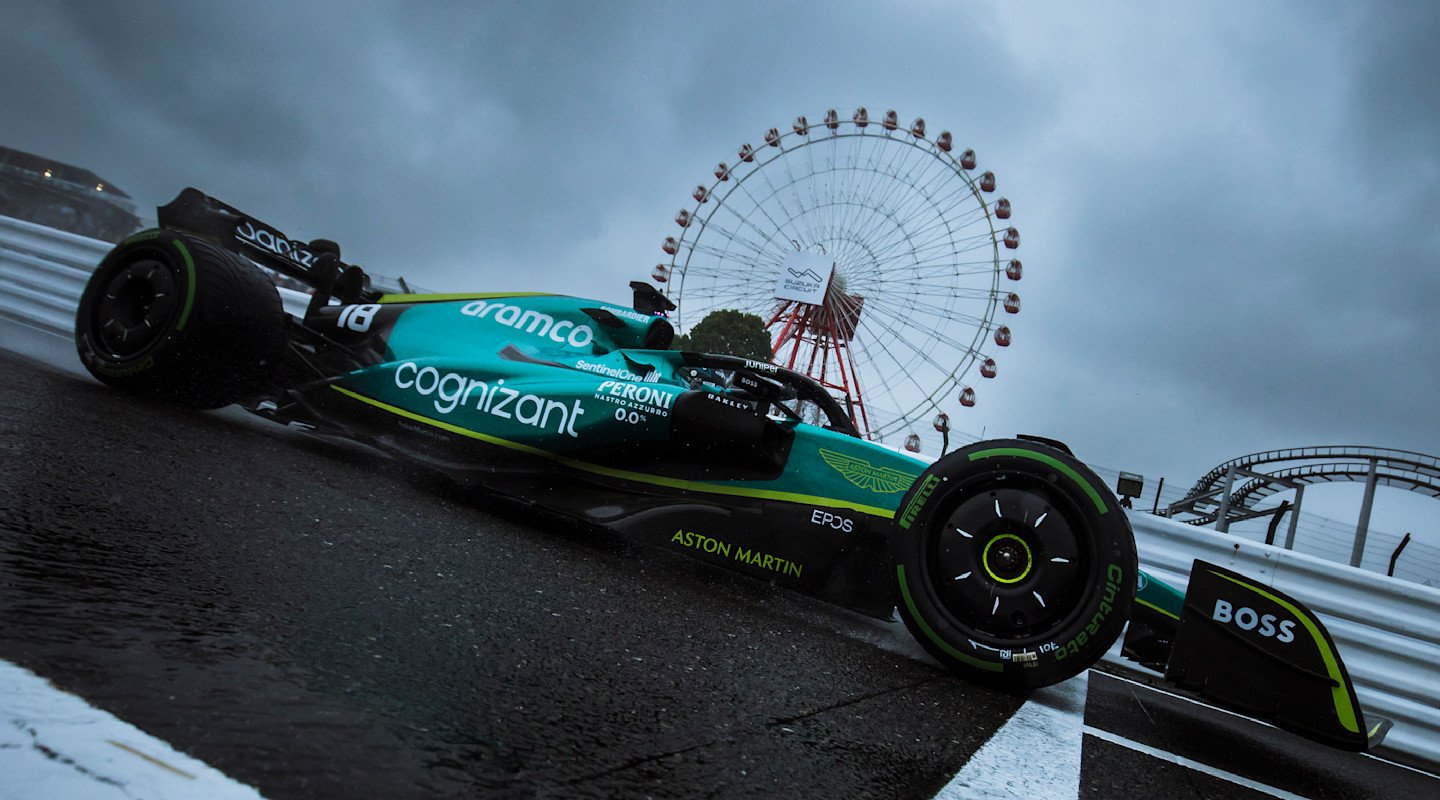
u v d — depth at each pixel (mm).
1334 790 2084
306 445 3432
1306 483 30453
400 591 1518
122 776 657
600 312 3479
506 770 873
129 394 3311
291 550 1590
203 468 2160
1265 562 3717
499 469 3209
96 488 1647
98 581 1116
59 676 803
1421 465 27750
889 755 1323
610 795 879
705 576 3139
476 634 1378
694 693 1383
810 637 2340
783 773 1097
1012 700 2176
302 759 771
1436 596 3447
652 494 3035
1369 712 3465
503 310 3621
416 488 3109
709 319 35625
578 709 1142
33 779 617
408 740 881
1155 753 1936
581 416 3092
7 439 1887
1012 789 1314
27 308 6258
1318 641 2023
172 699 823
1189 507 17719
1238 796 1687
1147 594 2689
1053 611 2166
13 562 1097
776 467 2936
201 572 1292
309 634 1143
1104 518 2139
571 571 2299
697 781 987
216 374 3303
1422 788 2586
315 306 3928
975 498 2264
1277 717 2039
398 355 3604
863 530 2771
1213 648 2102
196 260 3182
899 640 2848
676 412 2961
